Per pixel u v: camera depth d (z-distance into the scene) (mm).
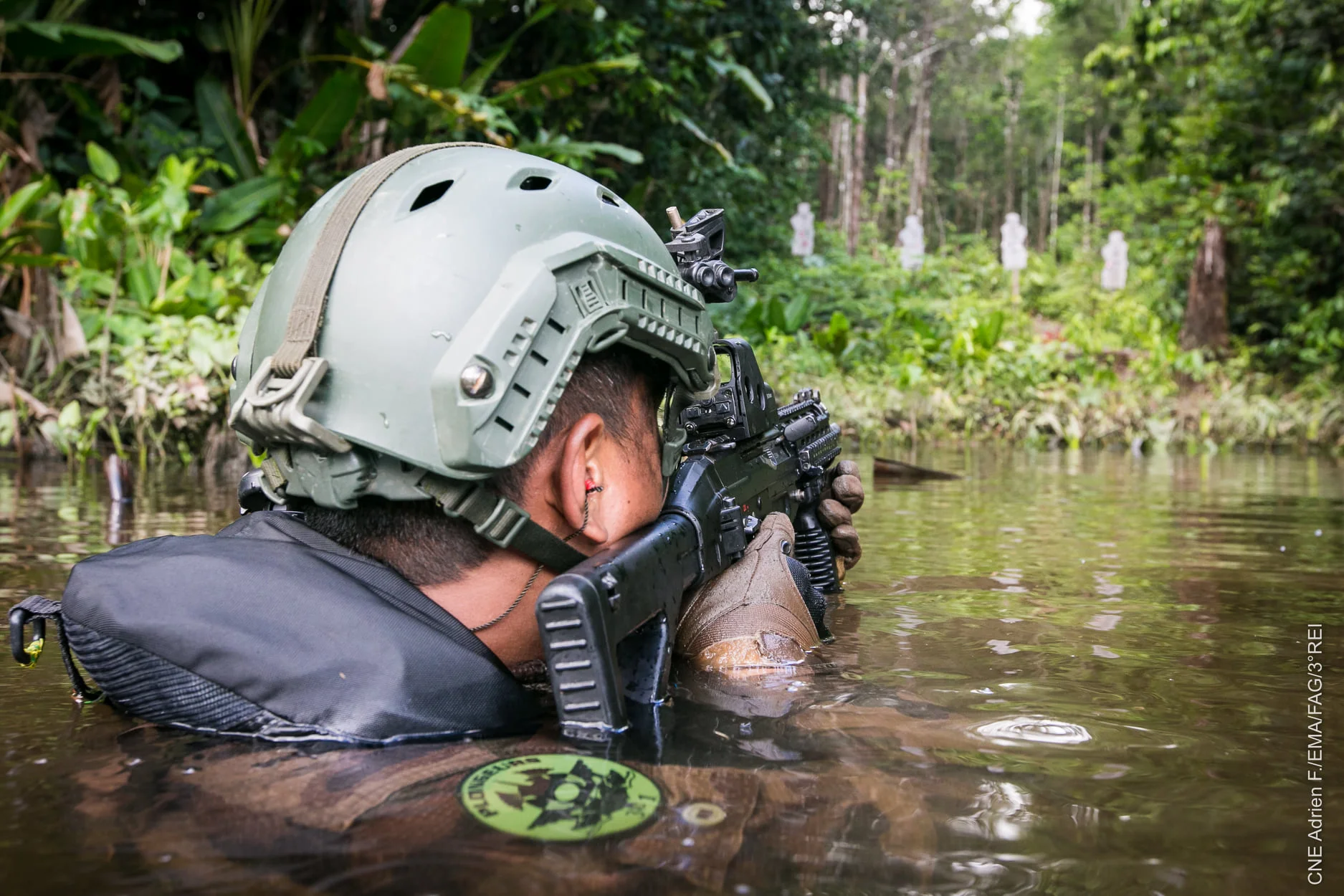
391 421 1145
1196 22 13938
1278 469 7121
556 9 9016
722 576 1628
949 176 53594
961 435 11039
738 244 17766
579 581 1130
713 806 940
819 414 2182
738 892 772
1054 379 12633
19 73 7254
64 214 7082
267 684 1132
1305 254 14719
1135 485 5566
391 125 9070
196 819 905
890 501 4512
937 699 1364
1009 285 24984
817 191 40062
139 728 1193
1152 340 14500
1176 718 1292
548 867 809
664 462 1445
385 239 1189
